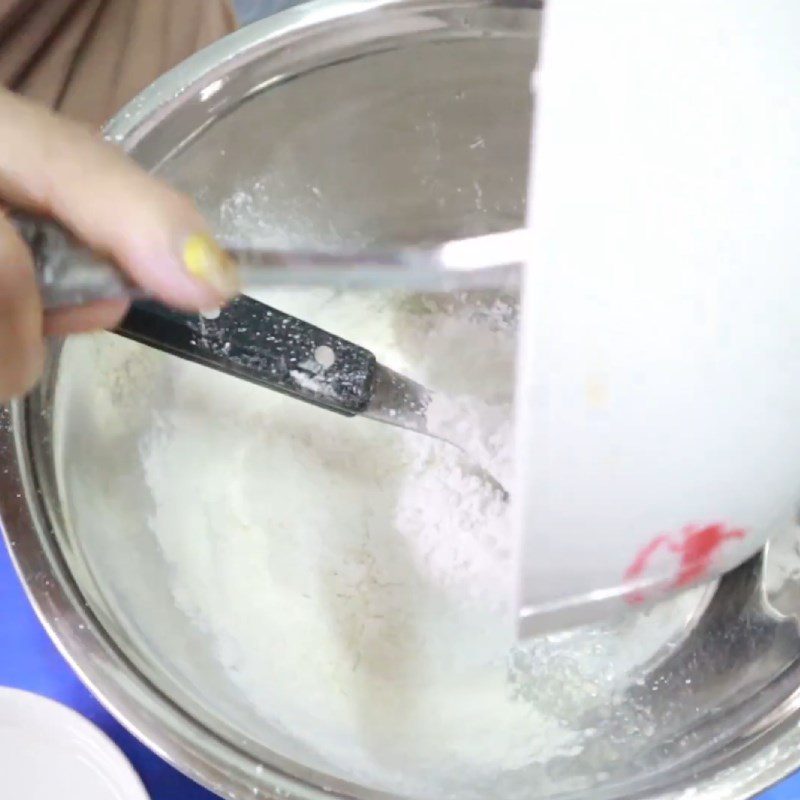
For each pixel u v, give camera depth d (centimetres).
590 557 24
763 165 23
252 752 28
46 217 26
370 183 36
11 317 25
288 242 37
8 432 29
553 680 33
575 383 22
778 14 24
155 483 33
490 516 36
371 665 34
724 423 24
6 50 40
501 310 39
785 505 26
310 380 32
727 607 32
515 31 31
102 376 32
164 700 28
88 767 30
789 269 23
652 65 23
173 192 26
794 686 28
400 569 36
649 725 31
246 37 31
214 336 30
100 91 41
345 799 27
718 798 27
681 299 23
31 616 33
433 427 36
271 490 36
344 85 32
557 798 28
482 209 38
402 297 39
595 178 22
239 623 33
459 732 32
